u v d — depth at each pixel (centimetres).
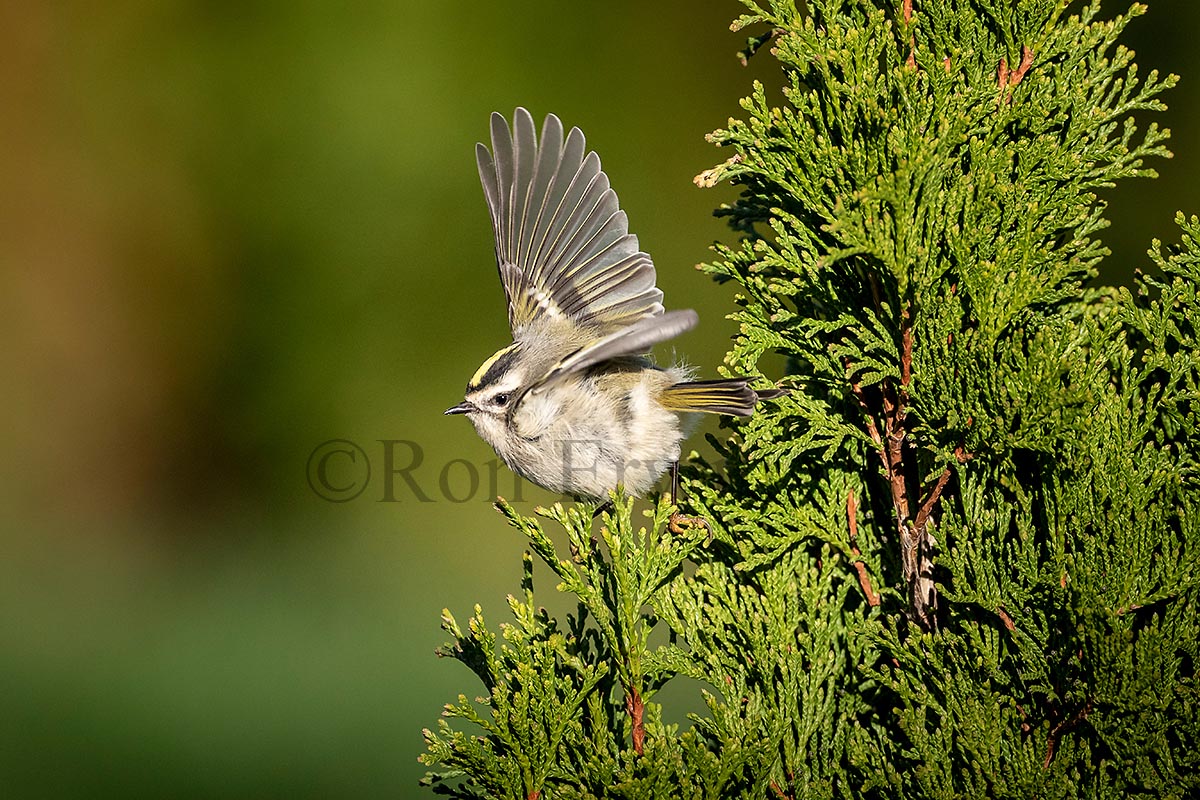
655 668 524
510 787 499
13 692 1342
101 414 1722
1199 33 1570
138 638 1462
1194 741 452
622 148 1739
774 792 507
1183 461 472
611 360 699
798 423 545
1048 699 470
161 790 1205
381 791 1212
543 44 1688
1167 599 472
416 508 1642
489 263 1656
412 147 1638
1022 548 475
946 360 486
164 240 1681
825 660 531
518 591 1533
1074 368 470
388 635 1470
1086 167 510
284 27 1623
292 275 1661
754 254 552
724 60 1761
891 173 480
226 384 1691
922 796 471
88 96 1664
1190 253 505
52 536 1694
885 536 544
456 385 1652
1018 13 512
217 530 1697
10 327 1702
